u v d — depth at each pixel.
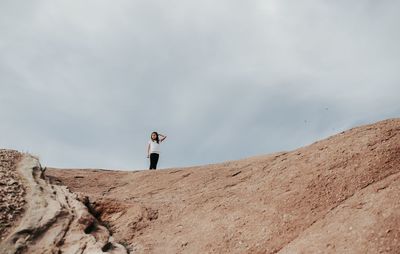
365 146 6.66
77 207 6.79
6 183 7.16
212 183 8.02
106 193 8.75
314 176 6.48
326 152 7.03
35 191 7.15
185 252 5.82
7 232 6.01
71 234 6.12
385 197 5.25
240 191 7.14
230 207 6.63
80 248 5.81
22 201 6.75
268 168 7.67
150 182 9.14
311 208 5.83
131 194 8.55
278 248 5.33
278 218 5.89
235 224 6.11
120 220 6.98
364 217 5.05
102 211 7.14
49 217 6.39
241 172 8.16
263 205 6.34
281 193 6.46
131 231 6.64
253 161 8.77
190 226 6.46
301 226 5.56
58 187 7.65
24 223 6.16
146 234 6.52
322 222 5.41
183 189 8.14
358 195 5.66
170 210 7.12
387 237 4.57
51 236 6.04
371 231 4.74
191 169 9.44
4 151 8.73
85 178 9.66
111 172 10.39
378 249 4.47
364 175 6.05
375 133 6.93
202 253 5.69
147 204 7.39
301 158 7.30
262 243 5.53
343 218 5.25
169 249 5.99
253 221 6.03
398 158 6.19
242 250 5.53
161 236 6.38
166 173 9.56
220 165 9.27
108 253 5.68
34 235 5.99
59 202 6.92
